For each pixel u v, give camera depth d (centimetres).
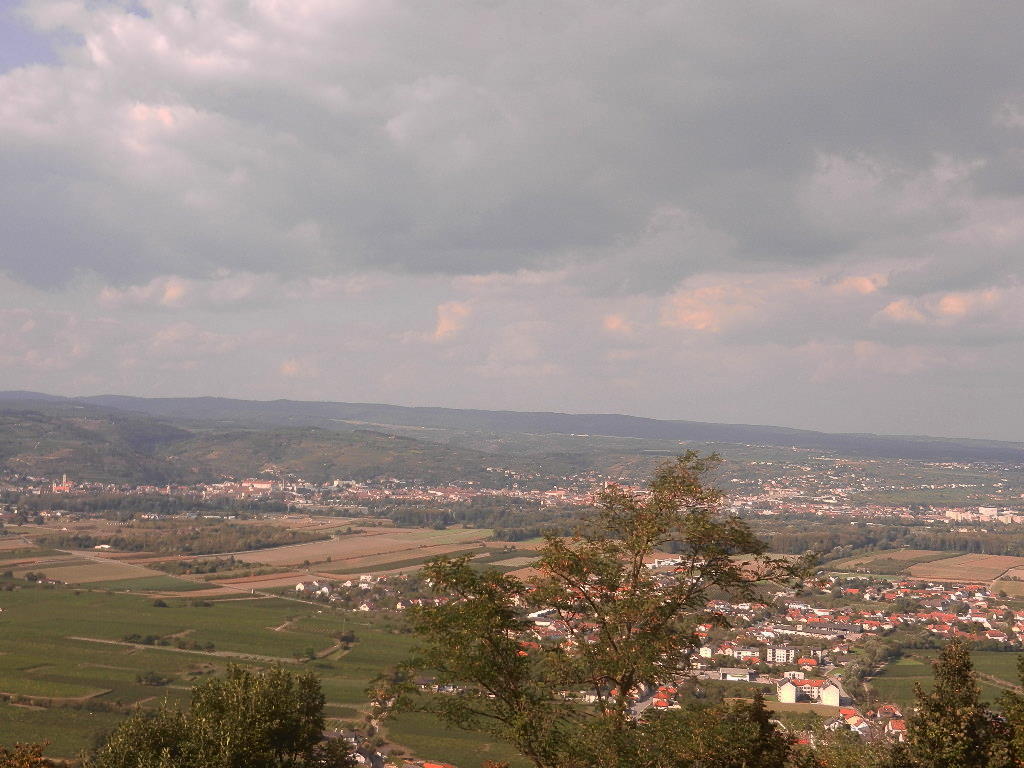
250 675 5625
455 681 3434
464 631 3312
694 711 3362
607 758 3169
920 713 3866
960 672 3909
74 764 8169
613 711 3331
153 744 4791
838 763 4081
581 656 3431
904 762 3844
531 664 3456
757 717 3422
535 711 3303
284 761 4909
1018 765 3631
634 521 3562
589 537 3578
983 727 3750
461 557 3472
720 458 3606
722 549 3491
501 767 3994
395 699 3550
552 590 3422
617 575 3459
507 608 3409
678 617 3506
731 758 3275
